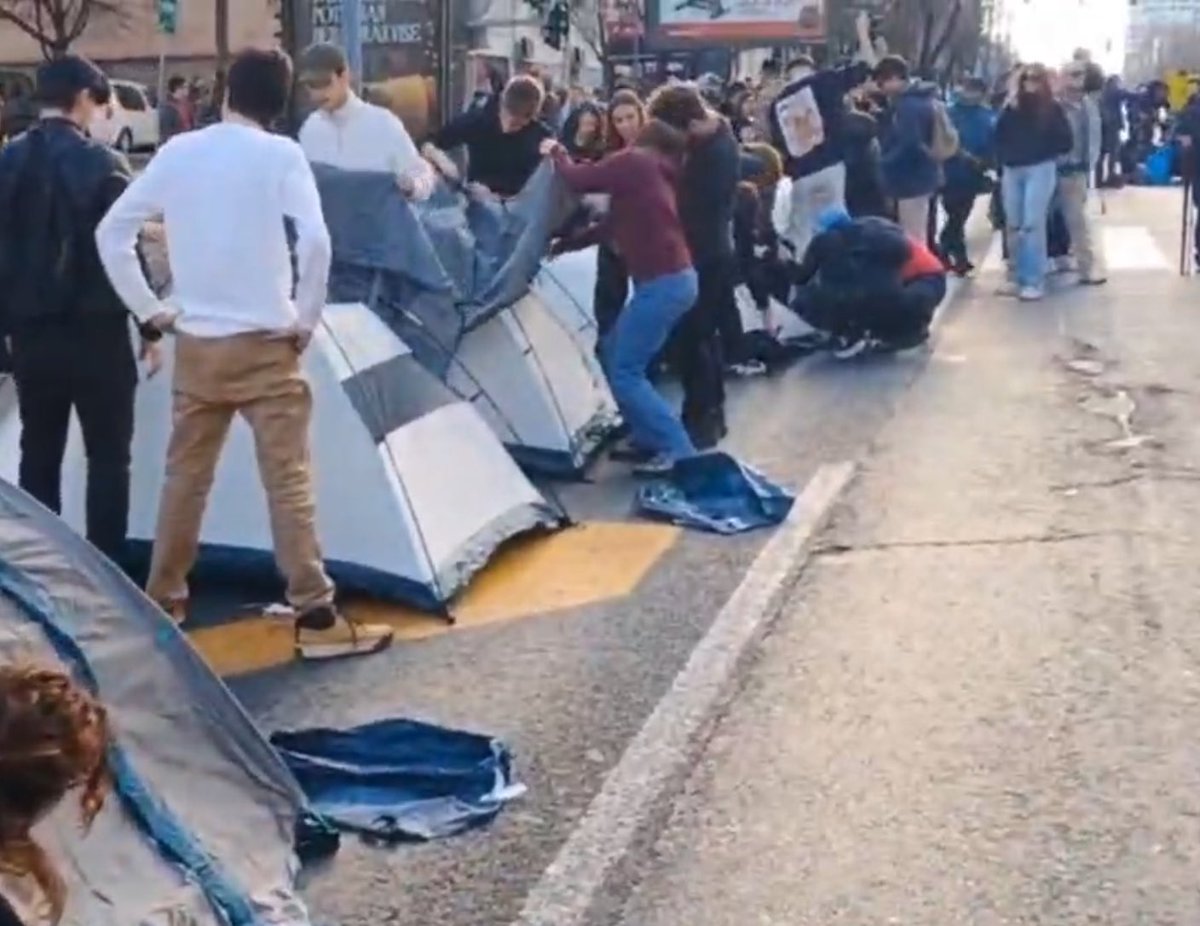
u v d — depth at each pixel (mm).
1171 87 45281
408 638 6777
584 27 36250
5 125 14930
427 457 7477
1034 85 16203
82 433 6828
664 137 9305
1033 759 5508
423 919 4531
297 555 6543
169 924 4164
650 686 6211
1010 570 7555
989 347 13602
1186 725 5773
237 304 6344
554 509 8422
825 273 13227
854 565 7703
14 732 2715
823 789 5312
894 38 48562
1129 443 10000
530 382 9391
